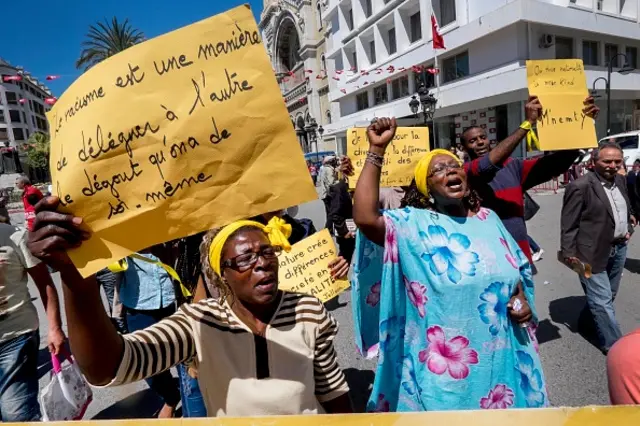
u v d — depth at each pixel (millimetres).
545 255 6242
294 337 1445
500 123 19484
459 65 20500
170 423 929
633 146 13695
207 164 1081
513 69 17188
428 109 15461
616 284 3477
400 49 24469
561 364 3178
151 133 1069
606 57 20484
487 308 1713
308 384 1429
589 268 2941
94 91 1081
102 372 1144
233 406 1366
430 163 1881
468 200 1952
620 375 1099
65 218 1014
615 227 3119
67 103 1107
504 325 1743
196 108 1079
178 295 2342
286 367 1403
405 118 24469
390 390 1882
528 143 2580
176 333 1363
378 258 1993
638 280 4805
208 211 1085
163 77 1084
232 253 1377
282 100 1090
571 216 3148
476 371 1690
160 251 2377
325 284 2656
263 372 1387
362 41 28391
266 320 1462
